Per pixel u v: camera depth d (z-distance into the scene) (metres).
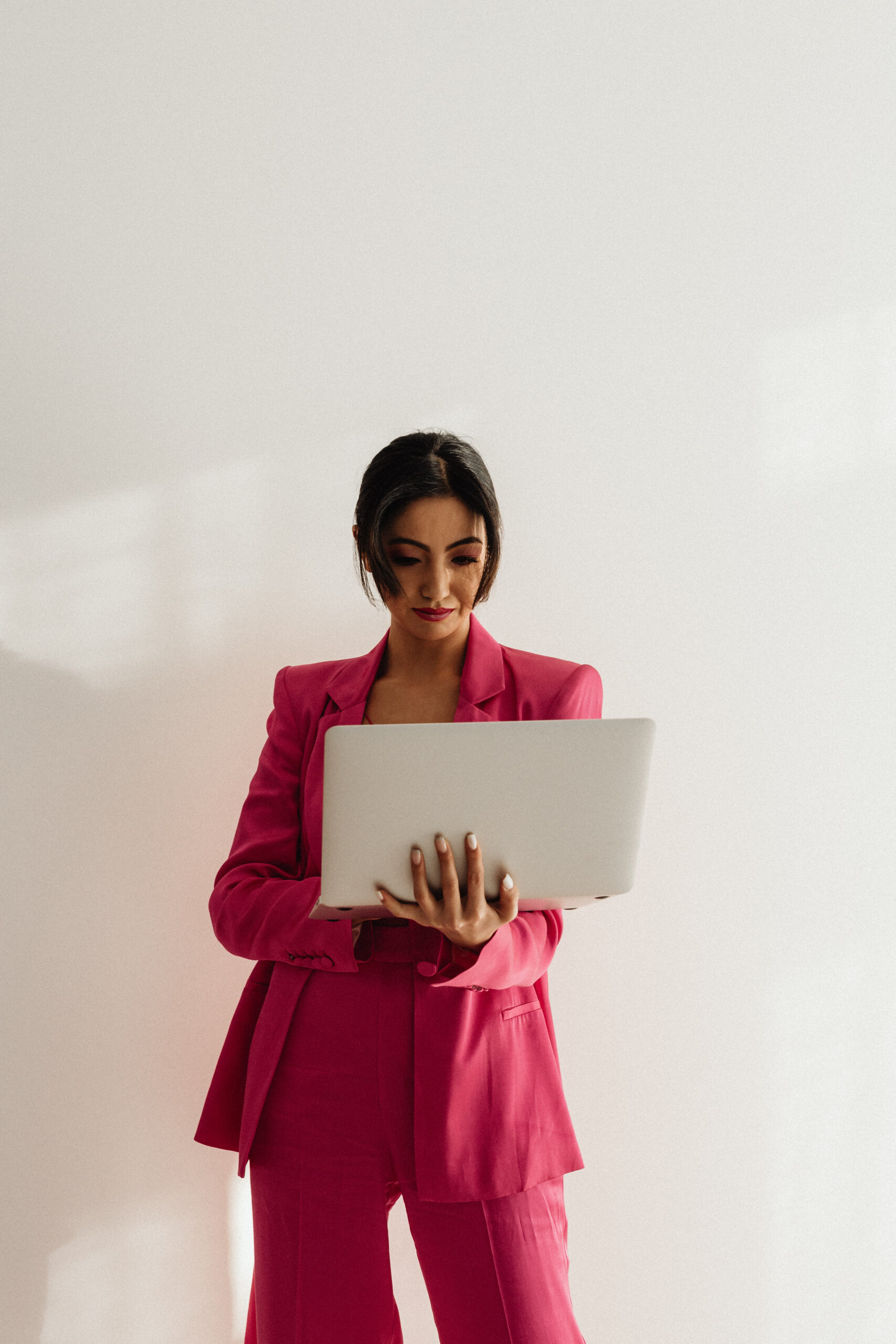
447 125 1.83
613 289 1.84
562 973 1.78
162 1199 1.72
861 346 1.88
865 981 1.83
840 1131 1.82
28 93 1.72
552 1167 1.27
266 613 1.76
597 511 1.82
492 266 1.82
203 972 1.74
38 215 1.72
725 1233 1.79
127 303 1.74
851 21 1.88
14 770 1.69
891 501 1.88
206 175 1.77
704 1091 1.80
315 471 1.78
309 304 1.78
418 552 1.27
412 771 1.07
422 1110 1.23
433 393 1.80
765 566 1.85
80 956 1.70
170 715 1.73
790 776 1.83
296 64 1.80
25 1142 1.68
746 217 1.88
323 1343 1.28
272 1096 1.32
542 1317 1.23
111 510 1.72
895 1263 1.82
